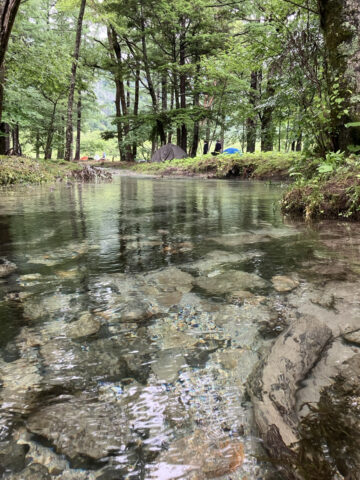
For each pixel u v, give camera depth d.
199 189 7.76
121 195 6.10
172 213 3.81
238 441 0.62
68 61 12.73
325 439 0.62
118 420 0.68
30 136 26.61
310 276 1.59
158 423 0.67
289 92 6.58
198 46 21.55
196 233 2.68
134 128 25.31
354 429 0.64
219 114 21.70
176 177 14.91
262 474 0.55
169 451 0.60
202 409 0.71
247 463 0.57
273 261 1.86
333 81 4.43
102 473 0.56
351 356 0.89
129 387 0.78
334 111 4.40
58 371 0.85
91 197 5.65
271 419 0.67
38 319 1.15
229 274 1.63
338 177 3.65
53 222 3.14
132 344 0.98
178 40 22.94
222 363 0.88
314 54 4.64
